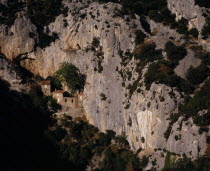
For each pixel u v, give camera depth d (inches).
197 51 7396.7
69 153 7322.8
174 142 6491.1
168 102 6742.1
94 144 7431.1
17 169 7062.0
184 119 6520.7
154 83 6914.4
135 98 7106.3
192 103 6643.7
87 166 7194.9
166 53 7460.6
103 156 7239.2
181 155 6427.2
